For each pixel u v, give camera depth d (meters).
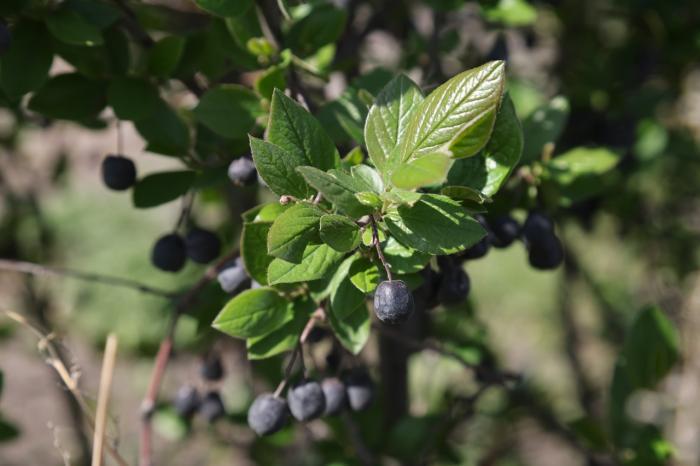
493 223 0.35
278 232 0.30
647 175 0.62
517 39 0.57
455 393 0.51
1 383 0.44
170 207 1.17
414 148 0.30
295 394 0.34
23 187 0.65
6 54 0.36
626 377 0.44
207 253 0.38
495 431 0.54
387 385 0.48
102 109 0.38
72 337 0.77
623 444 0.44
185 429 0.51
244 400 0.52
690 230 0.68
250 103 0.35
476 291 1.19
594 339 0.80
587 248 0.84
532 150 0.37
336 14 0.38
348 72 0.46
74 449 0.69
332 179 0.30
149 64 0.38
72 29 0.35
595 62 0.54
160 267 0.39
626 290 0.78
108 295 0.79
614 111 0.52
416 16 0.53
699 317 0.66
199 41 0.38
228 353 0.54
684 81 0.58
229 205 0.52
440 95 0.30
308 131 0.31
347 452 0.45
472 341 0.48
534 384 0.63
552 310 1.04
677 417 0.60
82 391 0.39
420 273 0.34
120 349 0.74
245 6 0.34
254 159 0.31
